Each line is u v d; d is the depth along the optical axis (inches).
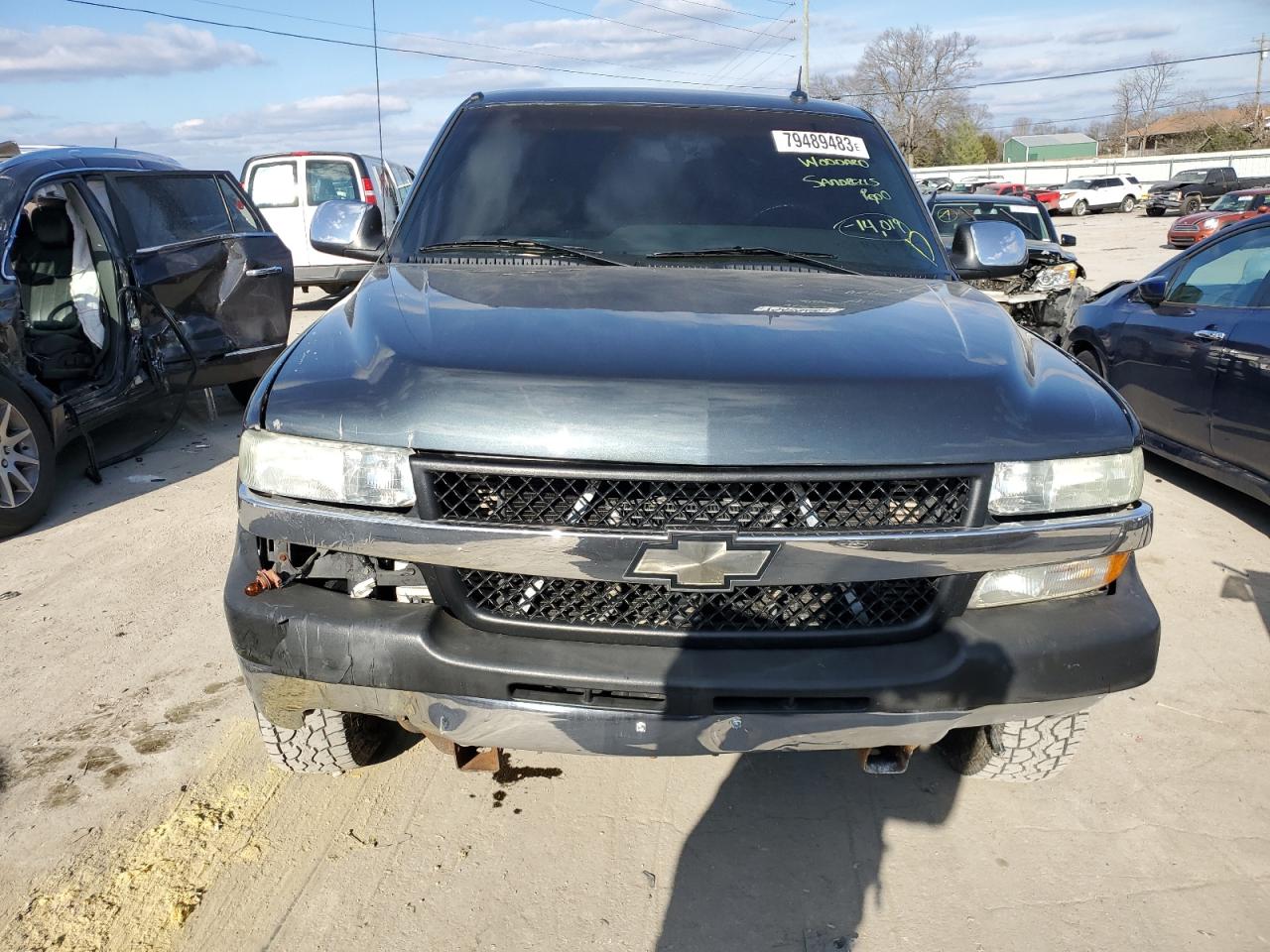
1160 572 176.1
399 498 77.7
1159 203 1448.1
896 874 97.5
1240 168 1947.6
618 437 74.7
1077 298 378.6
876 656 79.5
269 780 110.3
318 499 79.2
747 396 76.4
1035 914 92.6
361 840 100.9
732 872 97.3
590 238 117.8
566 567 75.8
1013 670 80.4
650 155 127.6
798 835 102.7
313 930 89.2
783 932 89.8
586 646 79.3
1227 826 105.7
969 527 78.2
